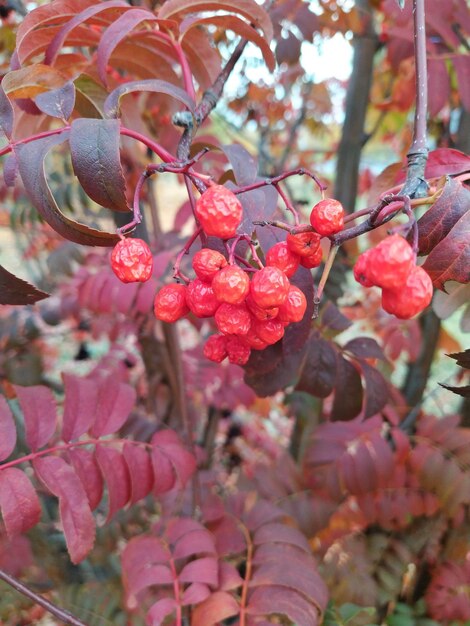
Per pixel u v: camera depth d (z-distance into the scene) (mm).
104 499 304
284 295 111
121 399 191
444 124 368
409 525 273
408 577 300
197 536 199
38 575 271
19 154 118
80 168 114
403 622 258
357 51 330
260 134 529
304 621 173
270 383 198
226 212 110
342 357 207
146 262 118
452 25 264
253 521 222
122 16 146
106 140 113
